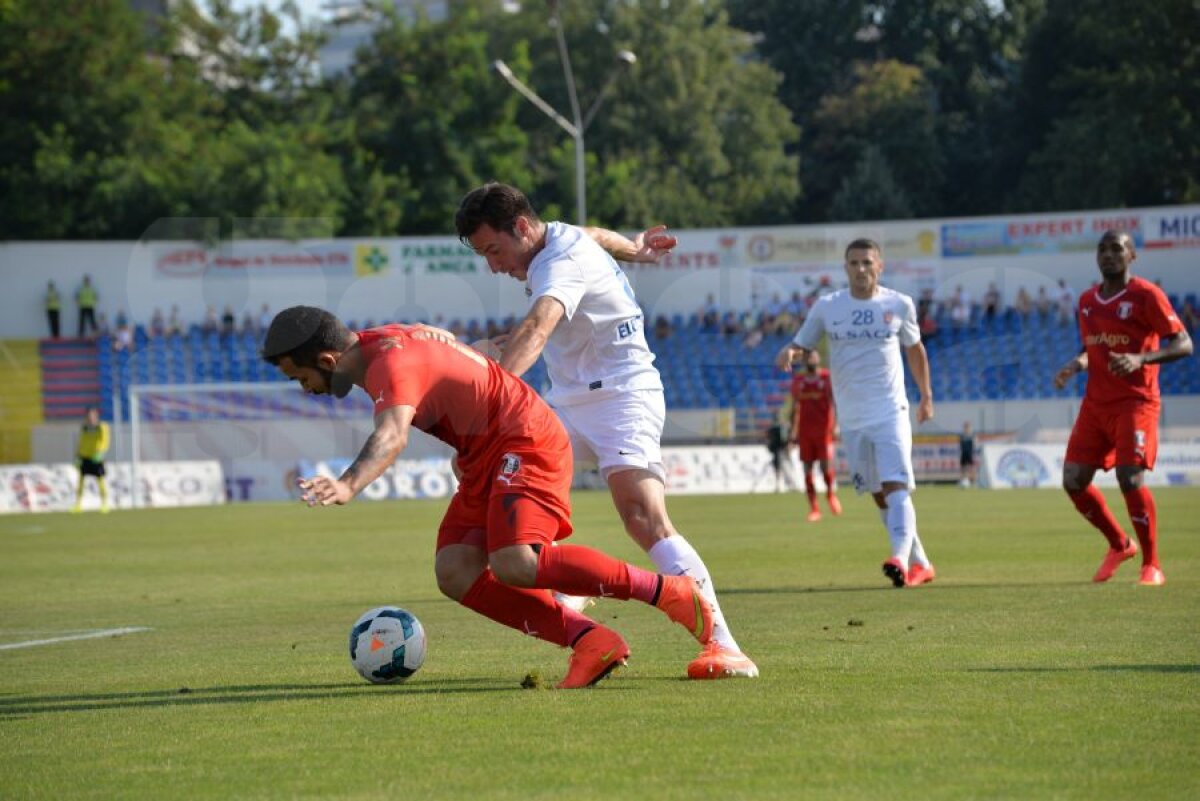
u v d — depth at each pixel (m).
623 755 8.54
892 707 9.95
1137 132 105.00
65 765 8.88
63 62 91.88
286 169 85.38
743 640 14.23
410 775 8.22
